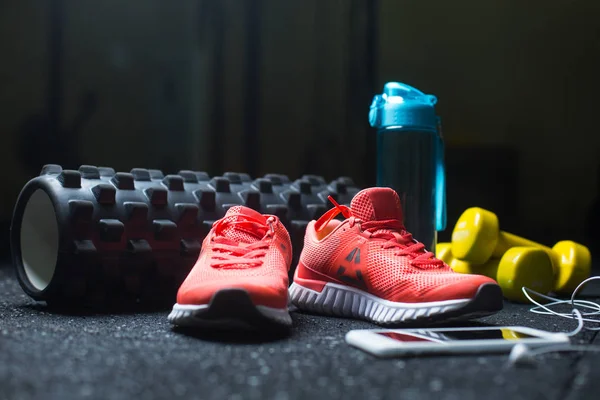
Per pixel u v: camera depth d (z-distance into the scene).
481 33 3.22
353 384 0.61
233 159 3.42
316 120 3.29
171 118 3.70
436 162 1.45
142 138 3.67
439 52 3.23
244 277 0.86
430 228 1.45
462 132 3.23
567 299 1.44
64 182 1.10
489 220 1.38
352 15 3.19
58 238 1.07
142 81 3.68
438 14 3.22
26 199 1.18
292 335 0.88
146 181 1.21
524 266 1.30
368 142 3.17
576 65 3.15
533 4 3.18
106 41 3.63
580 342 0.83
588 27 3.13
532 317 1.13
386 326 0.98
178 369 0.66
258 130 3.39
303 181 1.43
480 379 0.63
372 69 3.19
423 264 1.00
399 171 1.45
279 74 3.37
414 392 0.58
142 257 1.12
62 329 0.90
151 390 0.58
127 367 0.66
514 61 3.21
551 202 3.19
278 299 0.83
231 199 1.28
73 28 3.57
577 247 1.46
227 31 3.41
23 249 1.21
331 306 1.08
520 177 3.20
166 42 3.71
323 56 3.28
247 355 0.73
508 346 0.76
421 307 0.94
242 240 1.00
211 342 0.81
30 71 3.48
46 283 1.15
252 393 0.57
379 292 1.00
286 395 0.57
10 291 1.44
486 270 1.45
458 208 3.19
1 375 0.62
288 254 1.07
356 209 1.06
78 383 0.59
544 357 0.73
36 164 3.47
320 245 1.10
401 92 1.34
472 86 3.23
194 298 0.83
